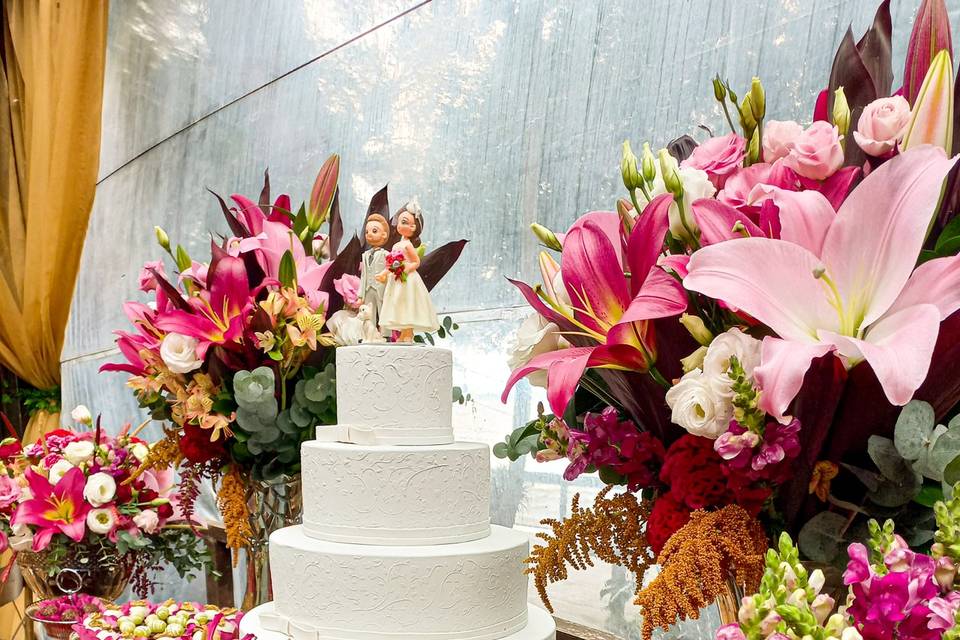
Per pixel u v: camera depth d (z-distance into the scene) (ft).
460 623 4.81
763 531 3.12
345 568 4.81
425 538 5.04
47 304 16.49
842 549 3.00
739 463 2.92
